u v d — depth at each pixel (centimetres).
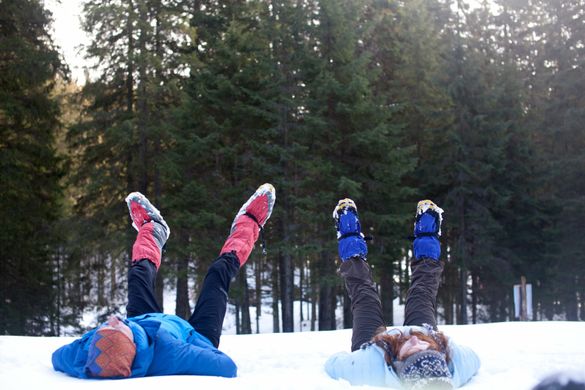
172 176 2005
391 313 2370
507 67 2738
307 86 2092
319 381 257
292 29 2114
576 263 2489
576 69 2672
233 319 3425
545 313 2819
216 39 2230
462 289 2427
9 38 1883
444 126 2512
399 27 2612
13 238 1923
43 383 259
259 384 247
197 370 290
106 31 2130
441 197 2514
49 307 2083
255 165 1995
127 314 351
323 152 2145
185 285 2183
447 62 2502
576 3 2756
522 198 2614
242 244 389
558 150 2747
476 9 3034
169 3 2405
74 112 2352
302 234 2084
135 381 254
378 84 2573
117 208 2127
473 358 312
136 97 2147
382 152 2123
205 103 2092
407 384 260
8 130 1956
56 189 2072
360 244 394
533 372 319
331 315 2484
